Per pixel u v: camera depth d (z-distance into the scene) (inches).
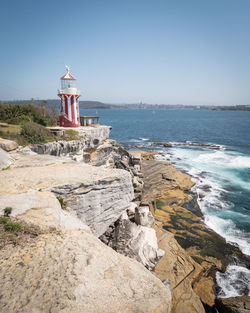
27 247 242.8
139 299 207.8
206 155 1942.7
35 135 1024.9
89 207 476.1
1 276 199.6
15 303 175.6
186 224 816.9
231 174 1395.2
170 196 1053.8
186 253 630.5
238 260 631.8
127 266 252.4
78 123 1524.4
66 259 233.1
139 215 661.9
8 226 261.6
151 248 555.2
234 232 775.7
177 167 1555.1
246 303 462.3
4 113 1378.0
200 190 1140.5
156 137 3134.8
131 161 1507.1
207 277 561.0
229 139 2874.0
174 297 477.7
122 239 569.3
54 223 296.5
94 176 502.3
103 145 1536.7
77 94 1437.0
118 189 537.6
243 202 1007.6
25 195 362.3
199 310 457.4
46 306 177.3
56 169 534.9
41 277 205.2
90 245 268.7
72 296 190.7
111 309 189.8
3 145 691.4
